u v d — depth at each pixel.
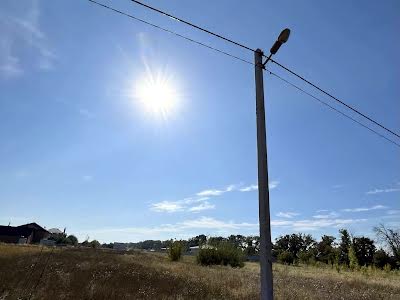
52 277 14.04
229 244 41.25
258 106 8.30
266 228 7.21
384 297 16.59
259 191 7.52
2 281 12.18
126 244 95.06
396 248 61.00
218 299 12.45
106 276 15.41
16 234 99.94
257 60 8.74
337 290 17.64
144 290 12.73
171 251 40.00
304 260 66.62
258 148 7.85
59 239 103.88
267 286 6.89
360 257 67.56
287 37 8.41
